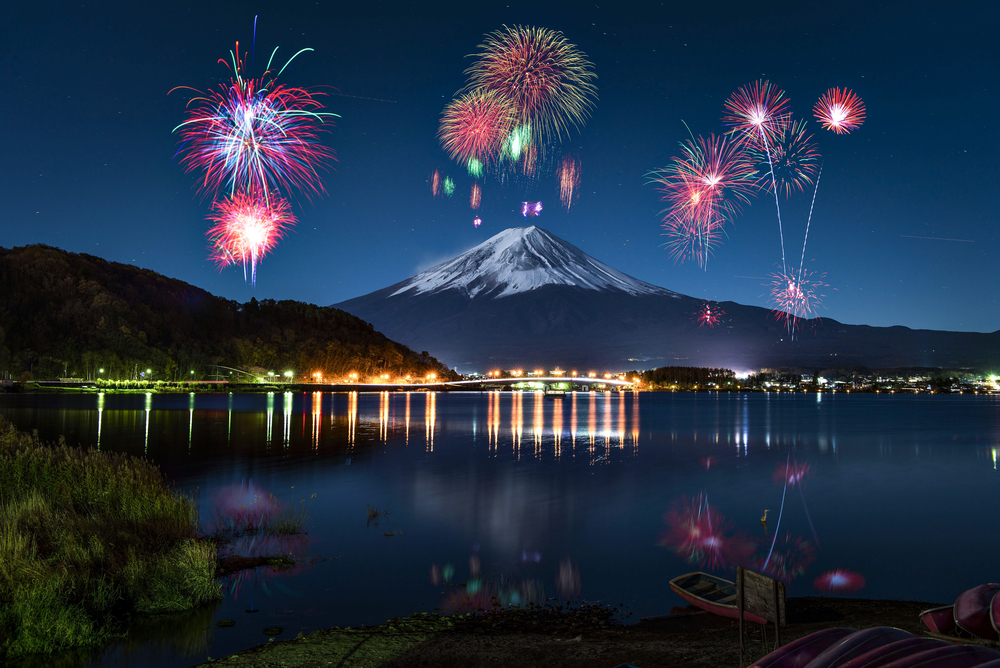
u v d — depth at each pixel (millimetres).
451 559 18453
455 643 11195
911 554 20469
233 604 13945
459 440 65938
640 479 38406
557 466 44438
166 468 39156
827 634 5969
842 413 156875
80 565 13586
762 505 29609
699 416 137250
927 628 10398
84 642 11562
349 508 26312
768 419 124500
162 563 14344
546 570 17547
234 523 21781
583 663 10125
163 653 11297
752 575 8477
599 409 176875
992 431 90188
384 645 11078
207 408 124625
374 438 65688
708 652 10531
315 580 15875
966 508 29281
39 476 20500
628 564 18406
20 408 109875
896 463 49812
